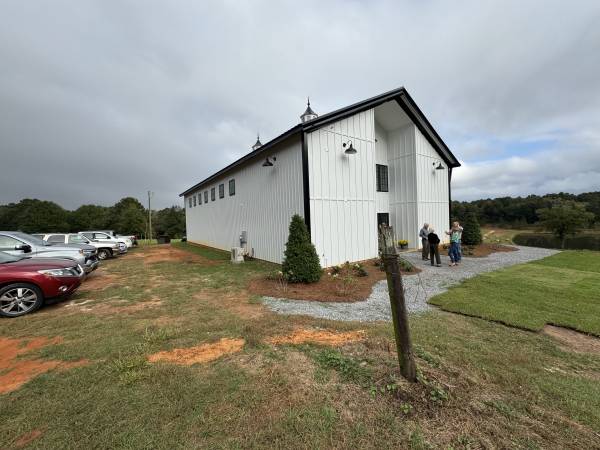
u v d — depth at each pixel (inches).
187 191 957.8
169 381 103.0
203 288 266.1
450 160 601.0
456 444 71.2
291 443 72.6
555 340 147.6
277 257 417.1
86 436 77.1
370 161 421.7
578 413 86.7
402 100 478.0
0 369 118.1
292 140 374.3
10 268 199.3
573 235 840.9
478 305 200.7
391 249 98.7
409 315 186.5
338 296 233.9
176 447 72.3
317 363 114.5
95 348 135.3
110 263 464.1
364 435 74.7
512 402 91.4
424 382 93.8
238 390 96.7
